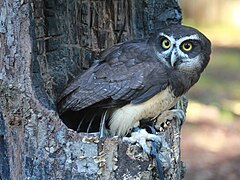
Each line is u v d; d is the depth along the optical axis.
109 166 7.29
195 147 18.59
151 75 7.75
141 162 7.38
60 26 8.67
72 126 8.49
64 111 7.95
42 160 7.44
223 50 35.25
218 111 22.19
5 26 7.33
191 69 7.98
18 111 7.46
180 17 9.69
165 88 7.85
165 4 9.63
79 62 9.14
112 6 9.62
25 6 7.27
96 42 9.49
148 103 7.82
